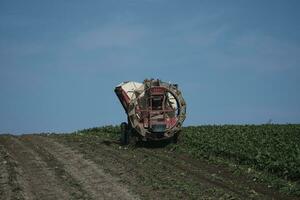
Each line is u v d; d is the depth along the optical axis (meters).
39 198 26.12
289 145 41.03
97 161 36.09
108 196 26.09
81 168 33.91
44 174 32.19
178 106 42.84
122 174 31.30
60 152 41.12
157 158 37.28
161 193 26.12
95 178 30.53
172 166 34.06
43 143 47.38
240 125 62.16
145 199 25.06
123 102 44.62
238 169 32.81
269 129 55.81
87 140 48.53
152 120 42.25
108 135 53.53
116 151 40.72
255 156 35.25
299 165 31.19
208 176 30.92
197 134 48.78
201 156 37.75
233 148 39.00
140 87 42.75
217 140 44.00
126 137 43.84
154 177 30.11
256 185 28.69
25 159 37.97
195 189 26.83
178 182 28.42
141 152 40.25
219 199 24.45
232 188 27.62
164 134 42.31
